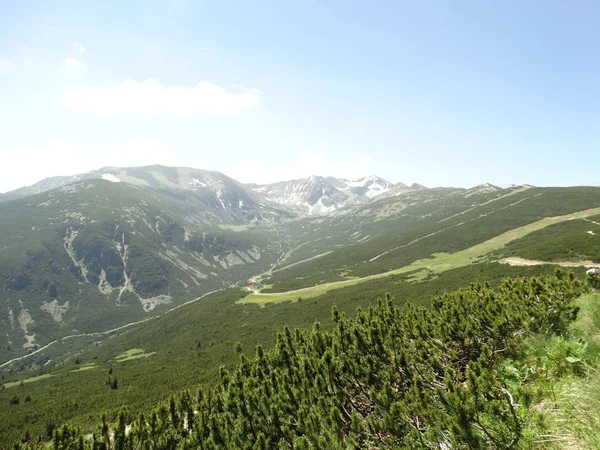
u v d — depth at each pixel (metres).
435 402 4.86
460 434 4.04
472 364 5.45
